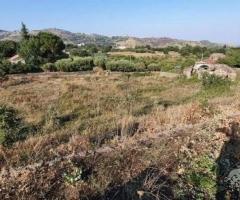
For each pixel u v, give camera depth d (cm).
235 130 815
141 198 514
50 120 988
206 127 766
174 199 539
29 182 479
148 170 575
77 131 854
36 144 689
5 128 812
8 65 3872
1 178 472
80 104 1410
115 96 1650
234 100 1192
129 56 6088
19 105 1344
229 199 595
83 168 542
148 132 731
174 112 936
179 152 638
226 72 2705
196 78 2602
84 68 4434
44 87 2194
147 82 2584
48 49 5528
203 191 575
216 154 678
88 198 498
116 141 668
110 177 536
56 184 499
